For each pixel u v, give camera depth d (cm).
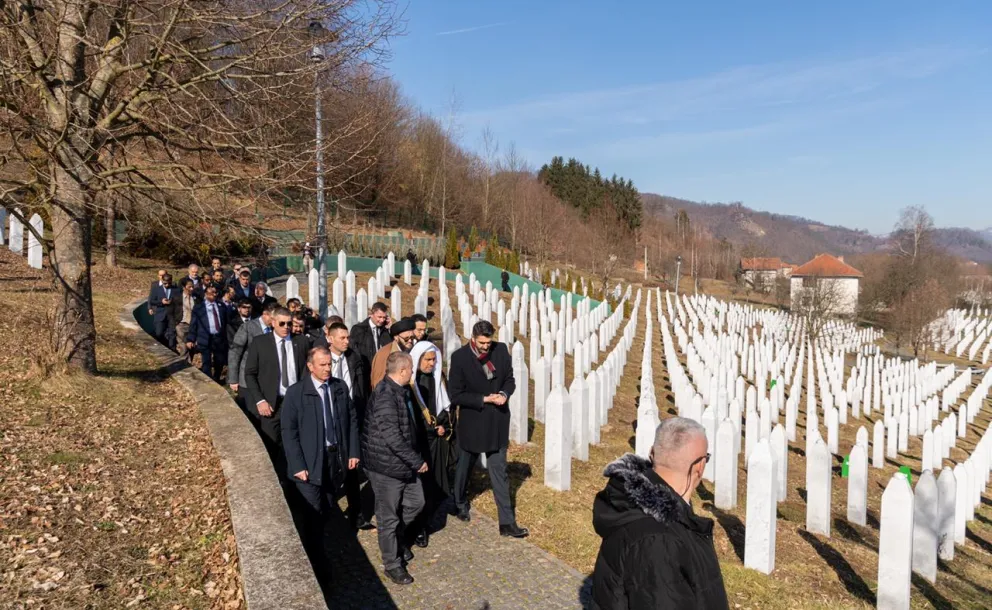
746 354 2395
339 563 555
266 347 666
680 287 7781
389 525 523
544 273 4641
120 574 438
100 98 843
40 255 1627
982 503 1289
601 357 2088
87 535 481
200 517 532
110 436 681
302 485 512
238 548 446
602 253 6788
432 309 2081
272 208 1171
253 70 879
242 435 679
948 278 7100
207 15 823
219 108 934
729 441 820
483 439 617
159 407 798
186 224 934
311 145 1040
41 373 777
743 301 7225
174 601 416
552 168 9719
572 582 546
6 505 500
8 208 738
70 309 817
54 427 675
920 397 2286
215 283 1073
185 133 852
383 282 1986
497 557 581
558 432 757
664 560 245
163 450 667
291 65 962
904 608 569
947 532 856
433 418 609
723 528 746
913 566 719
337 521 636
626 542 255
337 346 656
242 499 522
